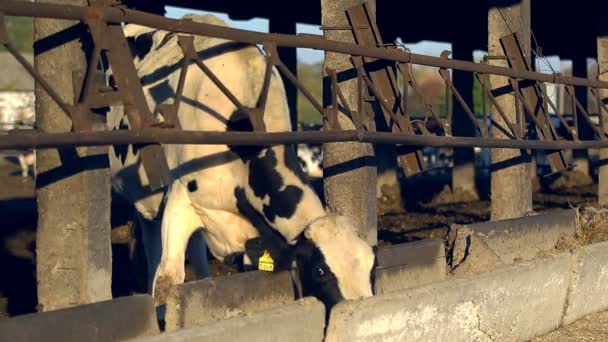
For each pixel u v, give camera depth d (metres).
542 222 9.98
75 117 5.00
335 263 5.90
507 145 8.90
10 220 13.88
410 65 7.80
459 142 8.11
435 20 19.08
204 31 5.61
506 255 9.28
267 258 6.40
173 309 5.74
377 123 16.67
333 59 8.39
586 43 23.11
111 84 8.73
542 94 10.41
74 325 5.11
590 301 8.30
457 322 6.45
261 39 6.09
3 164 31.83
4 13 4.62
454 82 19.83
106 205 6.57
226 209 7.02
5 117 46.62
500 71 9.14
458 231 8.71
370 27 7.97
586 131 21.61
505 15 10.88
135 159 8.30
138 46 8.71
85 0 6.21
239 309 6.19
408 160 8.17
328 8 8.34
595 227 10.60
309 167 29.78
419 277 8.00
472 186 19.67
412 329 6.01
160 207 8.27
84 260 6.40
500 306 6.90
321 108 6.83
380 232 13.52
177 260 7.17
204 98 7.08
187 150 7.05
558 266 7.67
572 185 22.81
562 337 7.46
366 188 8.42
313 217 6.56
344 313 5.45
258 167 6.74
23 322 4.86
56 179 6.41
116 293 9.42
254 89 6.93
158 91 7.71
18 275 9.98
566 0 16.88
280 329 5.33
